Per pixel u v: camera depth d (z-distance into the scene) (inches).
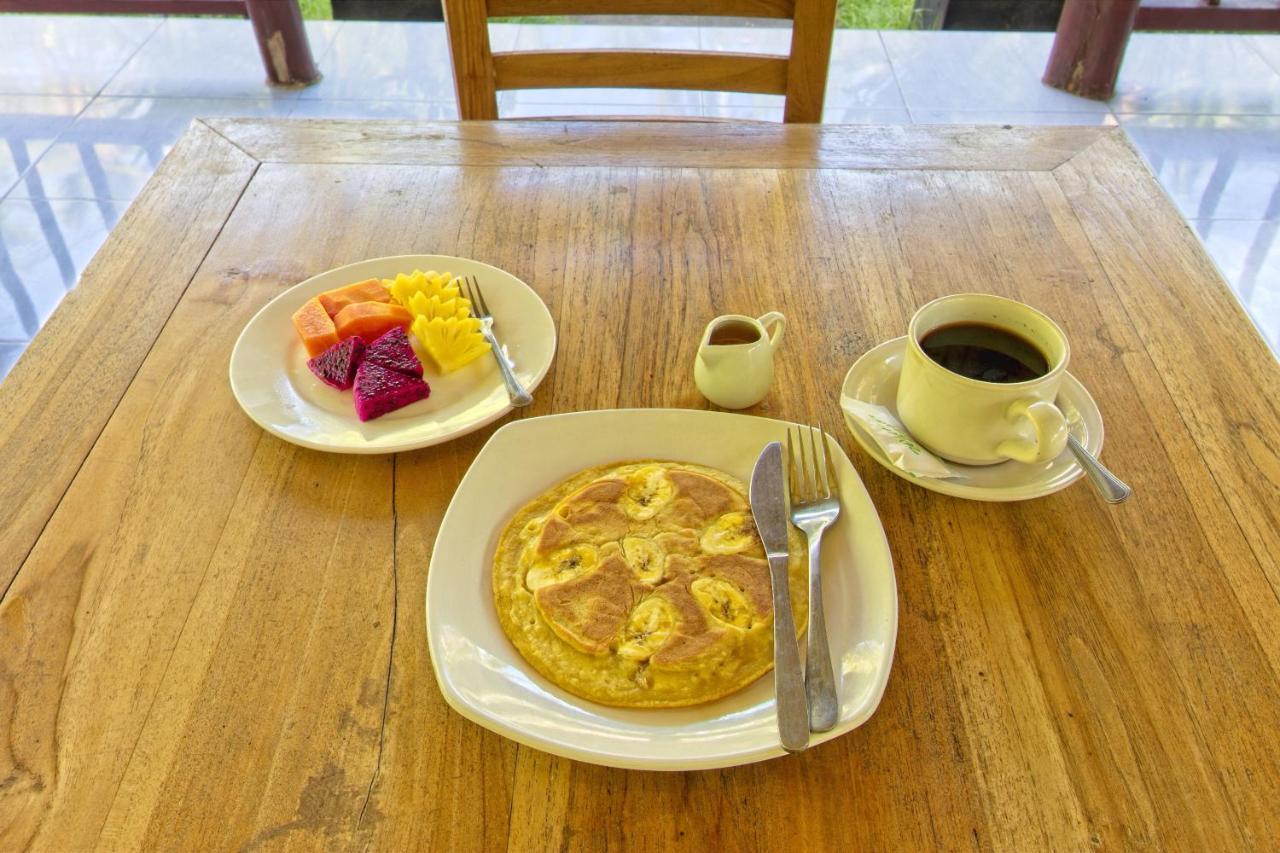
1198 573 29.1
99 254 41.8
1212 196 103.4
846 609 27.5
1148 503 31.1
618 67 53.2
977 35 131.6
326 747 25.4
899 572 29.4
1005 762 24.9
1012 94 120.0
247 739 25.5
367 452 32.2
